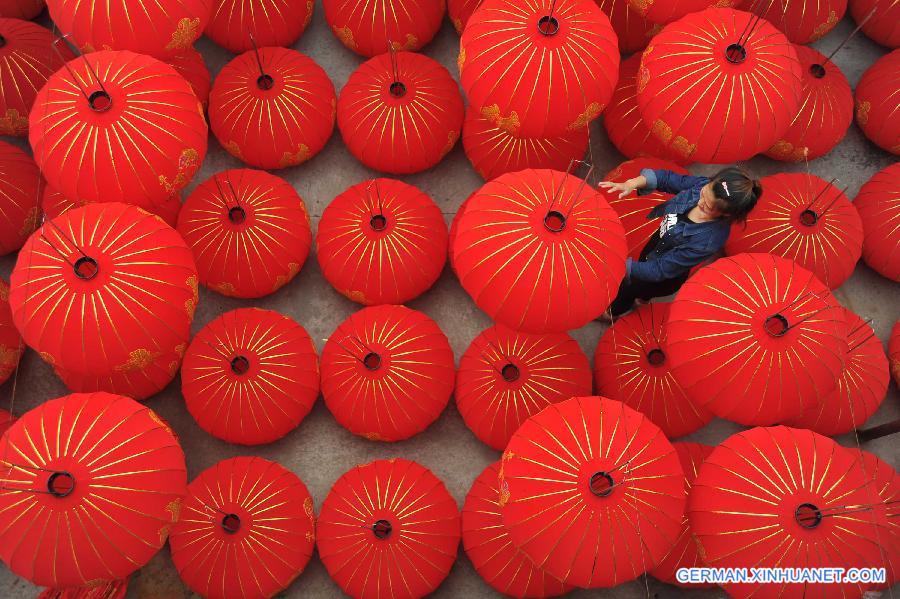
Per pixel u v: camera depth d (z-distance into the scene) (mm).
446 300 8984
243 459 7477
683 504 5609
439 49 10250
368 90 8703
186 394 7578
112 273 5742
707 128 6660
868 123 9453
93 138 6059
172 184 6469
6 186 8219
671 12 7488
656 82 6816
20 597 7664
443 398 7785
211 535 6922
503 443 7645
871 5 9953
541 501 5379
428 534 7066
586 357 8281
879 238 8586
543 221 5793
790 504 5488
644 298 7879
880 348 8008
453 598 7754
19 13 9758
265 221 8086
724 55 6590
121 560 5242
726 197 5781
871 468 7031
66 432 5266
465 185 9461
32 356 8484
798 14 9328
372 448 8320
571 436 5570
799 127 8867
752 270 6016
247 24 9352
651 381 7543
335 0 9352
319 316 8891
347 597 7754
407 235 7992
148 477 5312
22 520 5059
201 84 9078
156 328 5910
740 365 5777
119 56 6391
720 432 8375
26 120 8719
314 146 9000
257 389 7445
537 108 6707
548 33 6605
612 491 5312
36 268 5738
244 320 7781
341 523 7086
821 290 6020
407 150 8680
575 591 7656
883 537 5578
